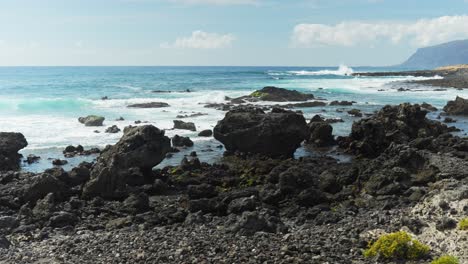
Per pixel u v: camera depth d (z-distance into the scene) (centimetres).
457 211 1838
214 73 19575
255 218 1873
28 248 1744
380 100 7662
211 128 4791
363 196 2400
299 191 2381
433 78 13250
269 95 7294
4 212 2275
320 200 2333
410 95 8581
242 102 6931
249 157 3481
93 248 1705
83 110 6012
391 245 1546
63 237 1909
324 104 6819
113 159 2694
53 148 3850
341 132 4584
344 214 2120
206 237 1797
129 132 2973
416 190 2273
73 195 2522
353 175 2678
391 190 2358
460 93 8925
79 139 4203
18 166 3294
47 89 9094
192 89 9650
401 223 1828
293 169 2480
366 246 1653
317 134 3994
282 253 1567
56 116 5419
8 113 5553
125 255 1612
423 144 3366
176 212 2214
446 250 1573
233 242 1714
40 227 2059
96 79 13900
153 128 2966
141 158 2833
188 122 4797
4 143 3409
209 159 3472
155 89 9625
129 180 2661
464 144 3325
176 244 1712
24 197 2402
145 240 1784
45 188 2425
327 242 1706
